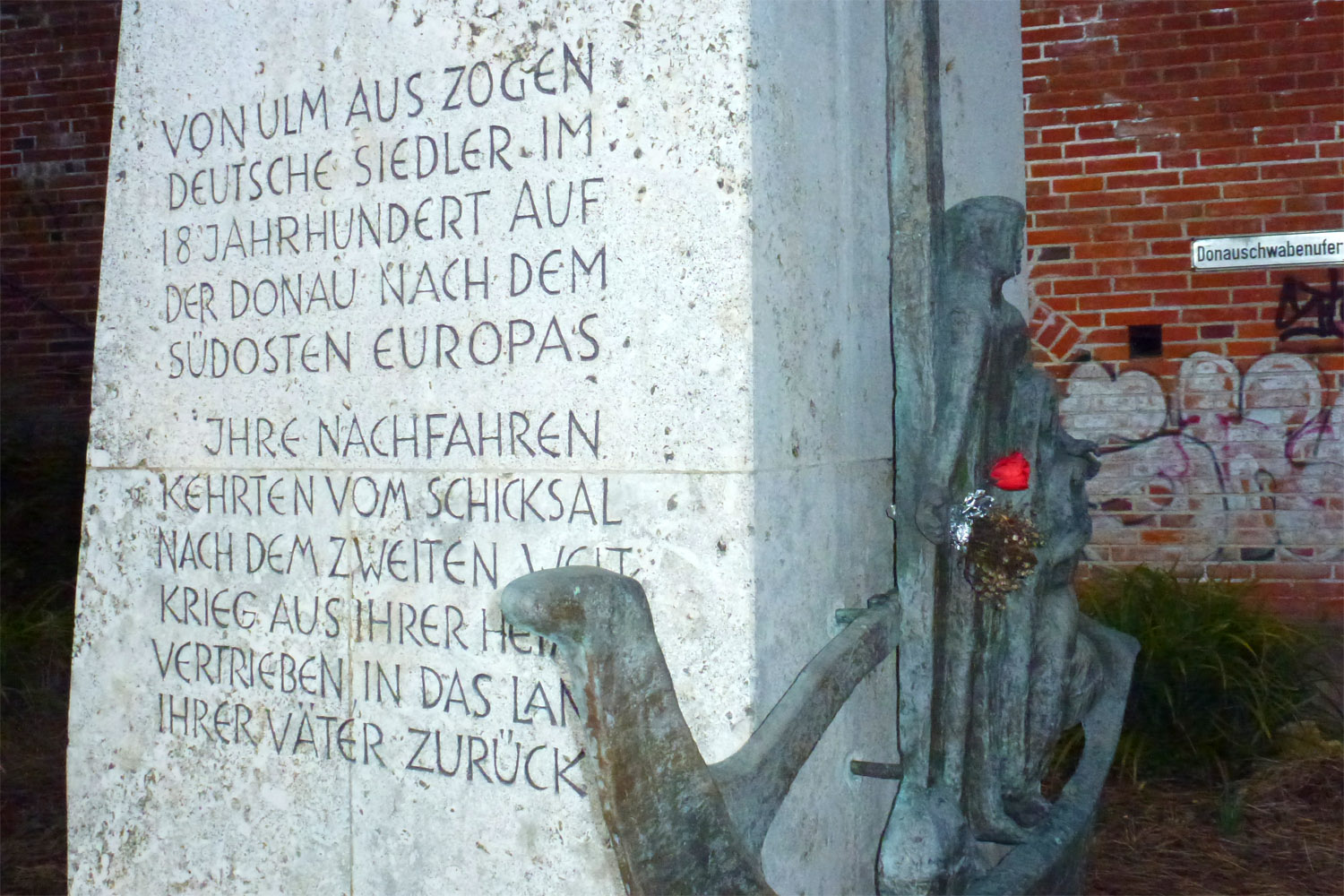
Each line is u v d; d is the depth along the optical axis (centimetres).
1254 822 462
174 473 304
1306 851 437
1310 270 652
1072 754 501
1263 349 659
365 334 280
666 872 197
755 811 217
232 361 297
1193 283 666
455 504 268
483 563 265
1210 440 667
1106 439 680
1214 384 666
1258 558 662
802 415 258
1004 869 279
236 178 296
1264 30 649
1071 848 297
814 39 268
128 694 309
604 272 251
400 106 275
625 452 248
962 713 282
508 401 262
